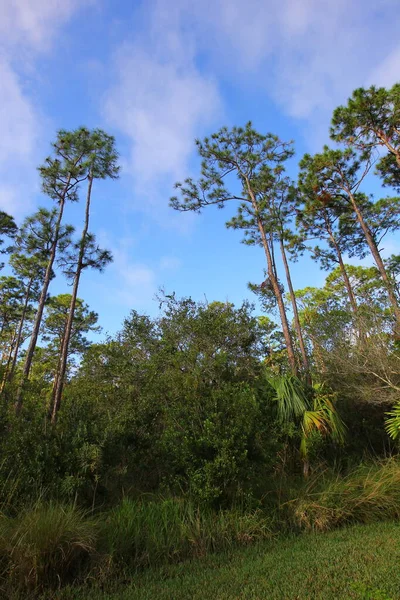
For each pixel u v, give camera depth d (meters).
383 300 11.23
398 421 9.00
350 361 10.52
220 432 6.46
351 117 16.98
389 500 6.61
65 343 15.21
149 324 12.92
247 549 5.24
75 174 17.88
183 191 16.92
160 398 8.38
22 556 4.26
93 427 6.52
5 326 29.84
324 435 8.22
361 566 4.23
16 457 5.72
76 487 5.57
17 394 8.82
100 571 4.48
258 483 6.87
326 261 23.67
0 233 22.36
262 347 12.40
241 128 16.62
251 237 17.20
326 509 6.29
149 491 6.95
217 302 11.97
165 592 3.90
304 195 20.80
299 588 3.77
